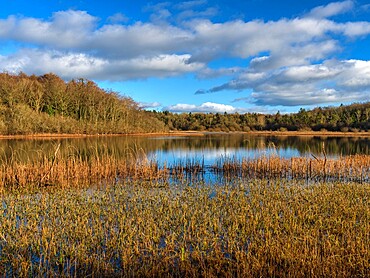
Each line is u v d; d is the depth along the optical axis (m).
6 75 66.62
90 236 9.15
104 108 68.69
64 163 19.53
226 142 52.34
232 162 24.23
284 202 13.23
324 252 7.88
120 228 9.87
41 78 85.62
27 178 18.05
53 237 8.97
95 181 18.52
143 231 9.72
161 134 77.31
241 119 110.12
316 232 9.45
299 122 98.00
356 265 7.38
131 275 7.24
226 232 9.80
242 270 7.39
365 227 9.39
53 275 7.12
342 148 40.72
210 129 97.50
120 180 18.94
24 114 52.44
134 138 59.38
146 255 8.00
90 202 13.26
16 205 12.88
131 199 13.98
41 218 11.12
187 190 16.19
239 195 14.78
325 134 79.31
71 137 55.31
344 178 19.91
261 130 100.44
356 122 88.38
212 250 8.26
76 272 7.36
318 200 13.45
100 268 7.45
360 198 13.87
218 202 13.49
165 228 10.09
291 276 7.07
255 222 10.09
